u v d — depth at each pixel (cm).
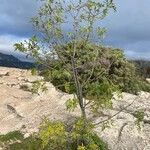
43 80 1794
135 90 4025
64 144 1730
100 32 1750
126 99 3155
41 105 3055
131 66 4172
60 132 1583
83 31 1722
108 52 1931
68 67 1748
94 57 1812
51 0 1675
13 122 2834
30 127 2709
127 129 2569
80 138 1705
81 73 2098
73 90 1808
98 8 1714
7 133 2627
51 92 3222
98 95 1764
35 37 1666
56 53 1712
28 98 3241
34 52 1677
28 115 2931
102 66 2902
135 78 4188
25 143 2433
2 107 3062
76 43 1752
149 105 3073
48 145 1764
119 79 3916
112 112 2752
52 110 2927
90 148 1675
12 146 2430
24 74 4028
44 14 1681
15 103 3130
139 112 1891
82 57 1794
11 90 3403
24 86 3556
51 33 1686
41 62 1709
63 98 3134
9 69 4219
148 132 2580
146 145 2466
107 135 2481
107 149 2378
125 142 2461
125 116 2727
